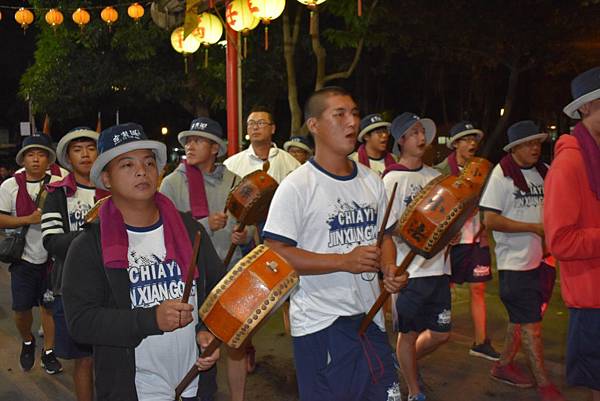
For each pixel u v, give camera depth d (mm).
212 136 4520
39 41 20391
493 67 17484
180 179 4641
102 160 2453
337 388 2918
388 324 6590
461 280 5676
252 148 5938
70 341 3873
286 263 2312
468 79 22453
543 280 4637
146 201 2518
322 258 2795
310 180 2930
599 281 2965
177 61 19156
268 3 7996
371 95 23297
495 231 4680
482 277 5598
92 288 2402
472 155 6180
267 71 16359
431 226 2834
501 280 4723
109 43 18219
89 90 19141
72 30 17625
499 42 15500
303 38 15422
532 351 4656
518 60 17141
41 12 17516
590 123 2992
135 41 16938
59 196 4121
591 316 3000
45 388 5309
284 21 12359
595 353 3002
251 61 16219
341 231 2939
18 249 5340
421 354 4590
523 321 4660
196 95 19719
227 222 4680
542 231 4441
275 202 2912
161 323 2248
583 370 3064
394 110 24328
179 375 2605
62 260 3945
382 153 6676
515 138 4645
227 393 4996
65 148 4172
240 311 2232
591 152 2967
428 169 4711
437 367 5418
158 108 28578
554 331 6281
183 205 4598
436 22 14648
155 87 19047
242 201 4070
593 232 2920
